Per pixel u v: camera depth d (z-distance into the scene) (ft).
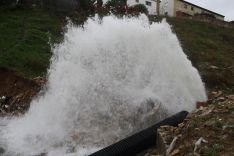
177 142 21.12
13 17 76.02
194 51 73.51
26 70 53.11
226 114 22.33
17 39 65.00
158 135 23.82
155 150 23.67
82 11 83.30
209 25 102.83
